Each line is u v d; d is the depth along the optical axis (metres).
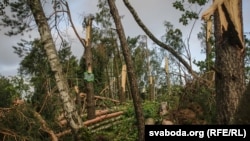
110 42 25.09
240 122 4.40
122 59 26.20
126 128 12.32
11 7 11.31
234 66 5.36
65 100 10.47
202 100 9.48
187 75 10.53
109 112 14.34
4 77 11.35
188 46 8.45
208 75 11.00
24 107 9.98
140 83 27.81
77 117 10.46
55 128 11.00
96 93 21.09
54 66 10.60
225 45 5.43
